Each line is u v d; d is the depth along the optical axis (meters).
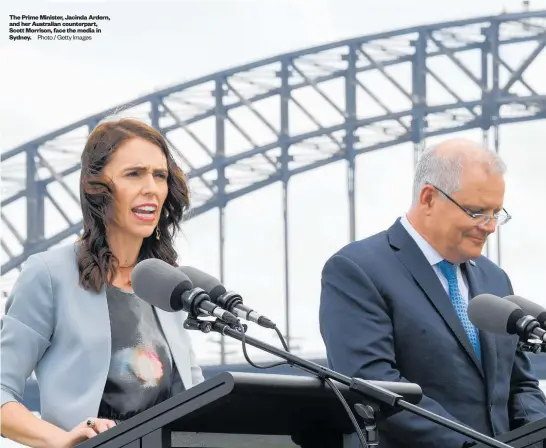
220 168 82.88
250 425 9.93
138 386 11.73
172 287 10.19
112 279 11.95
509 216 14.80
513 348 15.01
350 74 83.88
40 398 11.72
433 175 14.88
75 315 11.74
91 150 12.21
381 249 15.03
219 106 82.00
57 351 11.75
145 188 12.15
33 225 80.00
